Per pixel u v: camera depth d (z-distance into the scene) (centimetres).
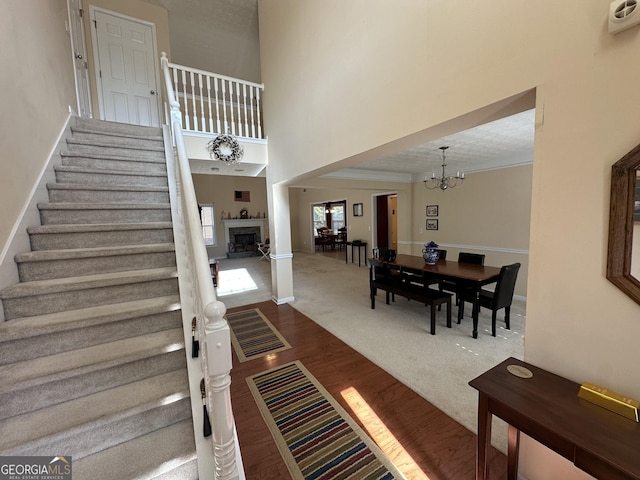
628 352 102
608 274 104
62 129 254
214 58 567
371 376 249
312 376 251
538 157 121
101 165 258
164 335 166
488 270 363
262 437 182
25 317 153
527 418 102
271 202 447
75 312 160
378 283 417
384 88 204
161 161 280
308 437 181
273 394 227
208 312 90
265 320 391
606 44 99
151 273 186
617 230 100
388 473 155
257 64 591
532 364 132
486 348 298
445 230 566
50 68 237
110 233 205
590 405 105
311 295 515
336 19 252
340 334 340
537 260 125
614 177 99
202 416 130
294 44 329
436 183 576
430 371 255
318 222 1188
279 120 386
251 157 426
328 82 270
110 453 121
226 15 454
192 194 158
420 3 172
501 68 132
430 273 395
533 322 129
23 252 174
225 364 91
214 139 386
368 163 481
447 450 169
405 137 192
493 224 484
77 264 180
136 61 423
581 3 104
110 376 142
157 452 122
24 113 188
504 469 155
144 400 133
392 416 199
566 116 111
